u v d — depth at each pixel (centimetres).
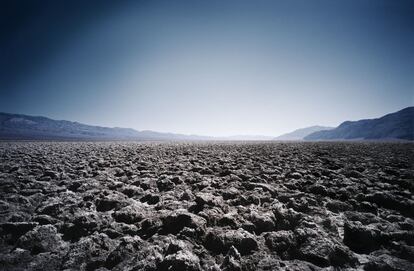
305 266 275
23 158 1246
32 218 410
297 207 474
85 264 283
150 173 840
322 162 1159
